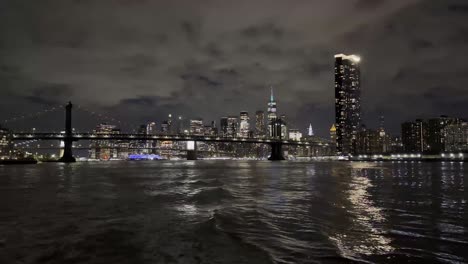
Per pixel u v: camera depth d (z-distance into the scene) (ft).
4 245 48.21
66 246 47.47
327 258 42.37
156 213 75.00
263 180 193.36
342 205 89.61
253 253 44.01
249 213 75.36
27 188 140.67
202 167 446.19
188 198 104.01
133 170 344.90
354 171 322.55
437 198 106.83
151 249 45.85
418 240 51.39
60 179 200.44
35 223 64.13
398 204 92.12
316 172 298.76
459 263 41.27
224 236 52.85
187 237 52.21
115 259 41.83
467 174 268.00
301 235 54.34
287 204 90.94
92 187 144.97
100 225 61.72
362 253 44.65
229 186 151.23
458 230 58.59
